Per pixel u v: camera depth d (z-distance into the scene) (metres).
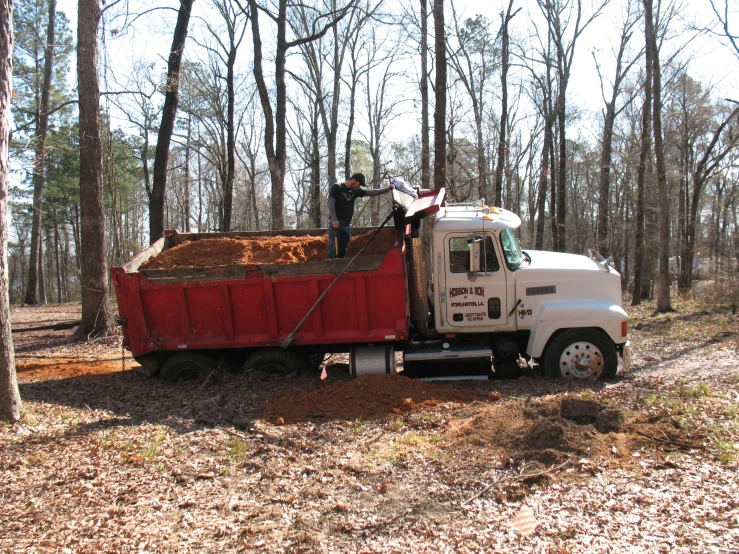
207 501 4.89
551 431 5.77
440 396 8.02
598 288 9.20
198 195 49.78
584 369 9.04
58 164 37.34
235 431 6.88
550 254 10.30
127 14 14.89
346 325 9.26
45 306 33.81
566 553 3.85
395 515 4.56
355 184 9.45
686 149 33.97
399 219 9.20
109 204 37.56
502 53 27.17
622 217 43.09
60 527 4.40
